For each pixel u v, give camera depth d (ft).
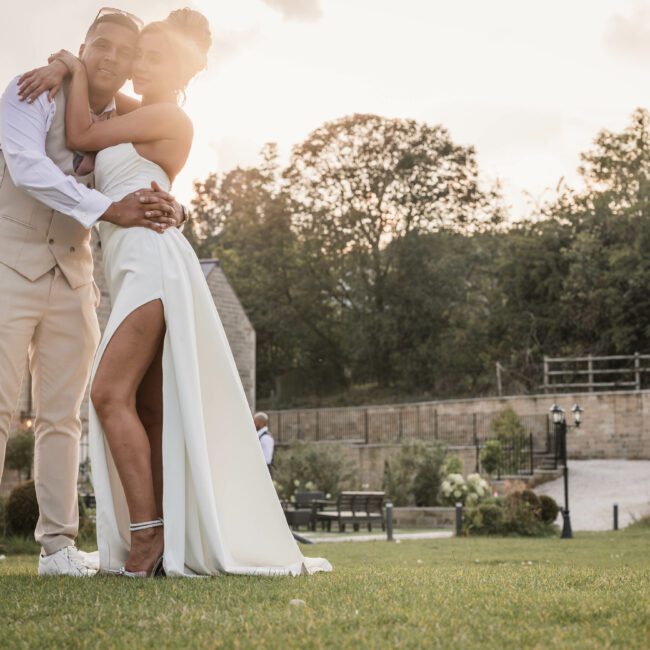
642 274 143.64
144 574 15.23
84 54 17.01
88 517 47.96
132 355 15.84
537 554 40.88
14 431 85.40
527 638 10.02
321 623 10.71
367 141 176.04
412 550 45.68
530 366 152.97
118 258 16.28
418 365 172.86
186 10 17.30
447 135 177.37
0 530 46.57
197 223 244.63
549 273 155.02
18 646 9.77
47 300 16.89
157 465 16.62
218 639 9.87
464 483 87.71
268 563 16.15
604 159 158.61
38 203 16.69
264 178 193.67
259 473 16.31
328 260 180.24
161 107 16.72
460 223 177.88
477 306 169.58
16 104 16.24
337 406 173.47
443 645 9.68
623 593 13.33
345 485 105.81
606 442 123.13
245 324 140.87
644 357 128.67
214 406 16.22
